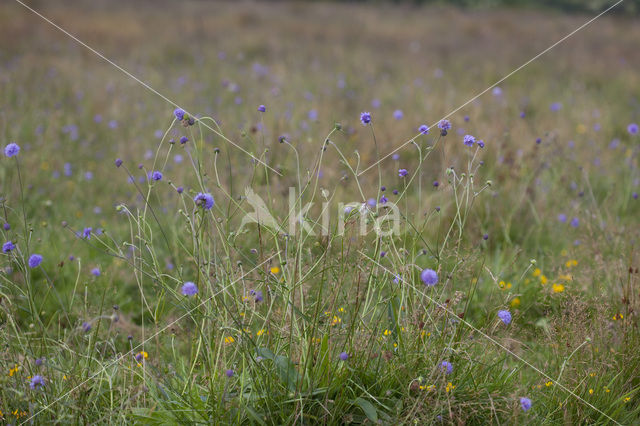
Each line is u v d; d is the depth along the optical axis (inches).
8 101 270.2
